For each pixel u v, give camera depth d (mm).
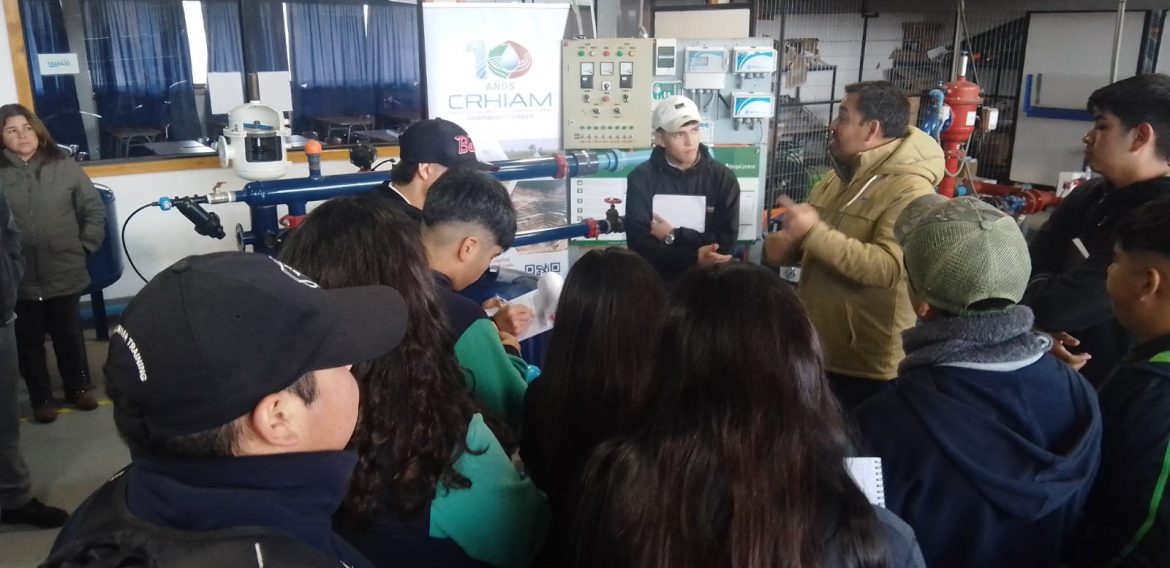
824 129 5863
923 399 1105
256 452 716
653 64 3930
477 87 3914
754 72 3998
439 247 1604
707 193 2965
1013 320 1110
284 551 669
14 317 2549
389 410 1032
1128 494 1151
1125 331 1855
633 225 2973
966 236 1151
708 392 821
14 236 2551
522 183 4023
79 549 667
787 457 795
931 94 3621
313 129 5414
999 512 1086
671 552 802
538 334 2193
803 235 2168
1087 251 1904
